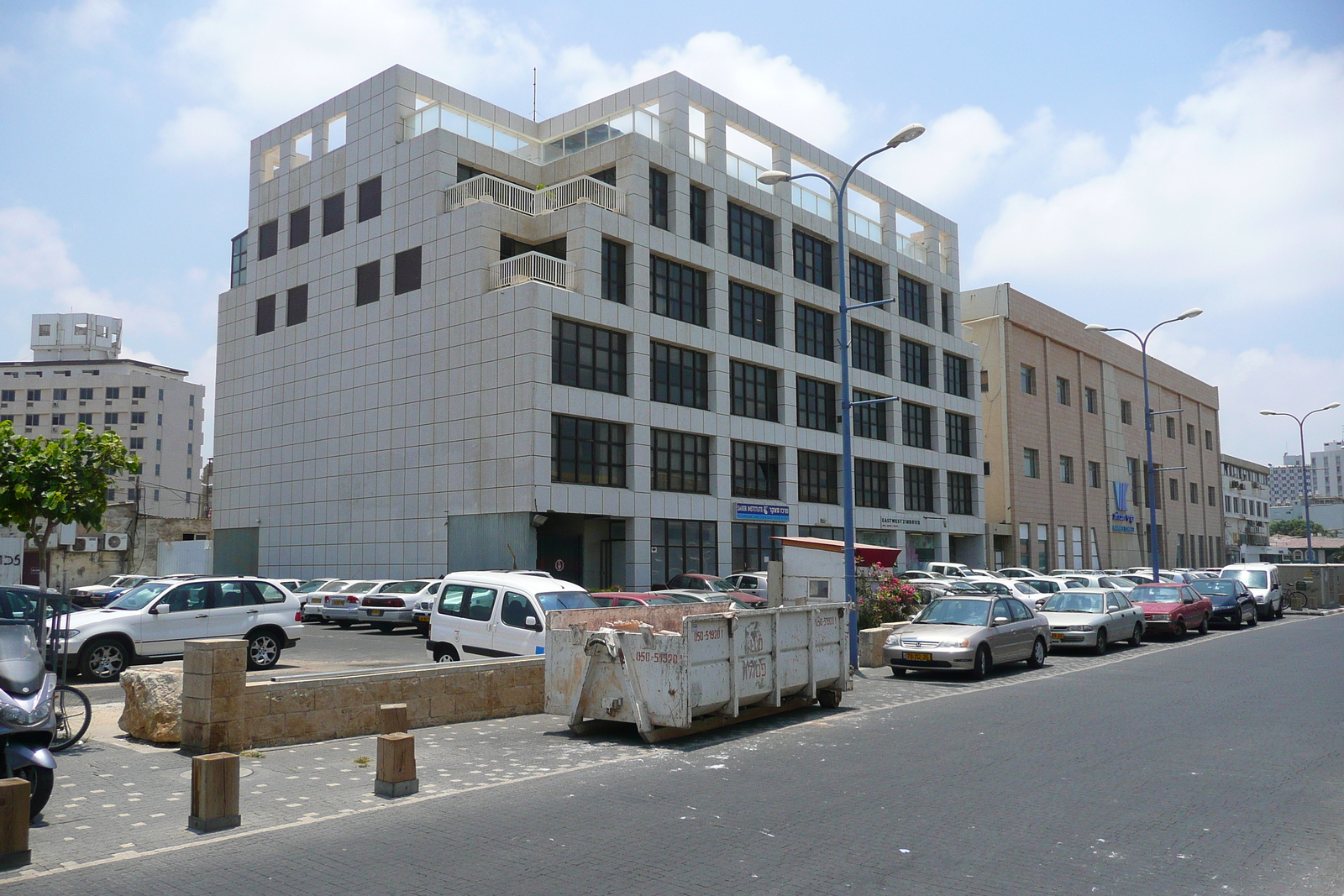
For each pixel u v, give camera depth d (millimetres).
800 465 43594
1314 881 6027
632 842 6895
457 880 6086
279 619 18000
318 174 41469
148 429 96500
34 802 7570
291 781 8922
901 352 50656
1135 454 70375
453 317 35156
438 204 36188
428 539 35188
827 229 45781
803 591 19344
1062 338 61906
